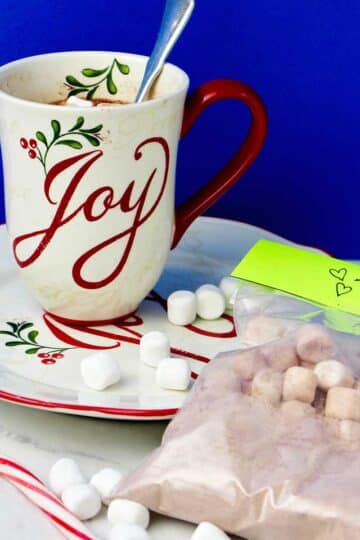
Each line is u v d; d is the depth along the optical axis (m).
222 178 0.62
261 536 0.49
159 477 0.50
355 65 0.70
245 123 0.71
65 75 0.63
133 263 0.59
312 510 0.48
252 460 0.50
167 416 0.54
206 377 0.54
